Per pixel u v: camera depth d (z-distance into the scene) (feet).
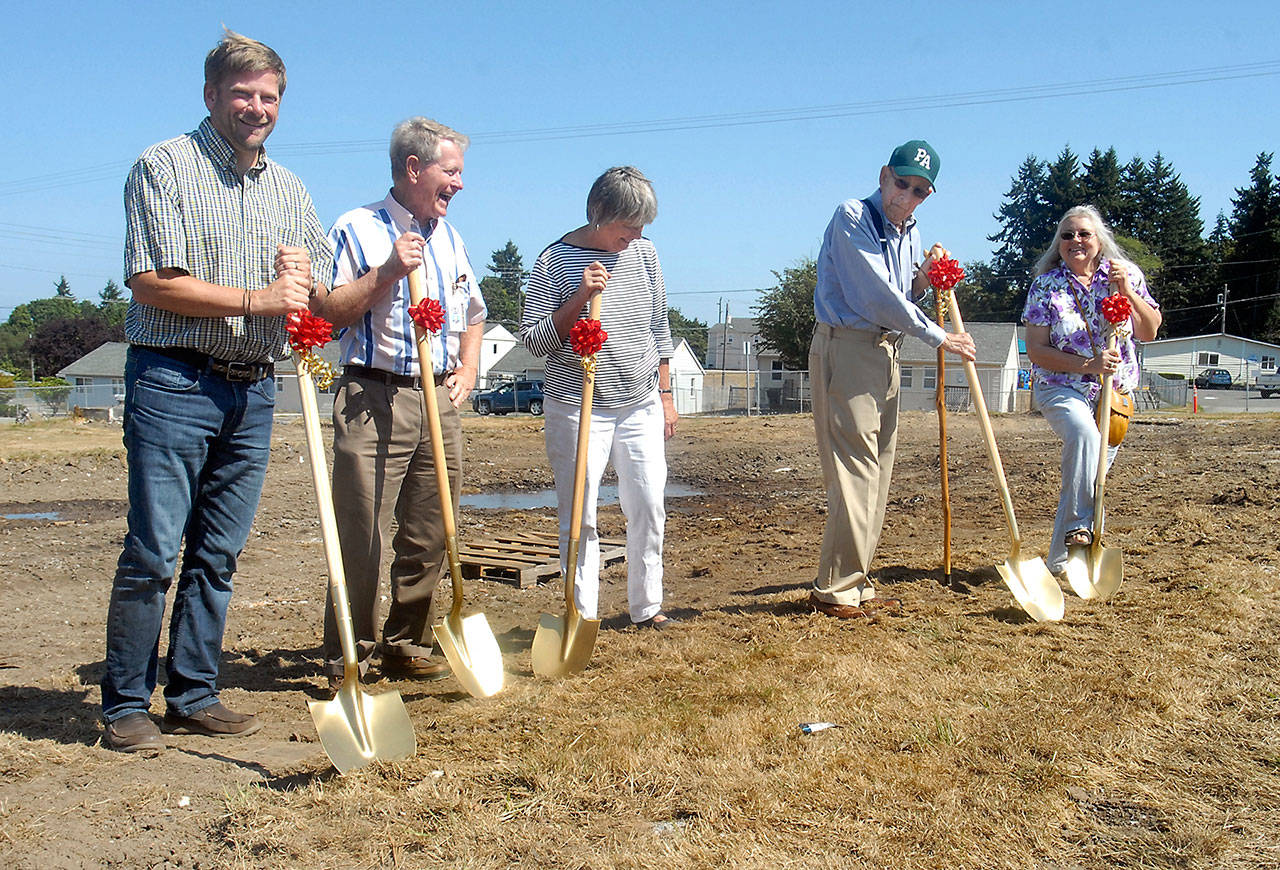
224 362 10.68
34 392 164.14
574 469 14.83
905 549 21.22
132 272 10.11
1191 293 272.51
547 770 9.78
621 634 15.08
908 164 14.47
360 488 12.83
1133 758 10.14
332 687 13.32
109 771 10.07
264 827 8.86
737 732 10.66
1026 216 268.21
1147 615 14.78
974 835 8.70
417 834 8.71
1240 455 41.88
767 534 25.57
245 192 10.95
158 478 10.51
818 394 15.52
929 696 11.74
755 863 8.23
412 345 12.96
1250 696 11.65
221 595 11.49
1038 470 39.04
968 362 15.57
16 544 25.72
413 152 12.82
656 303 15.38
